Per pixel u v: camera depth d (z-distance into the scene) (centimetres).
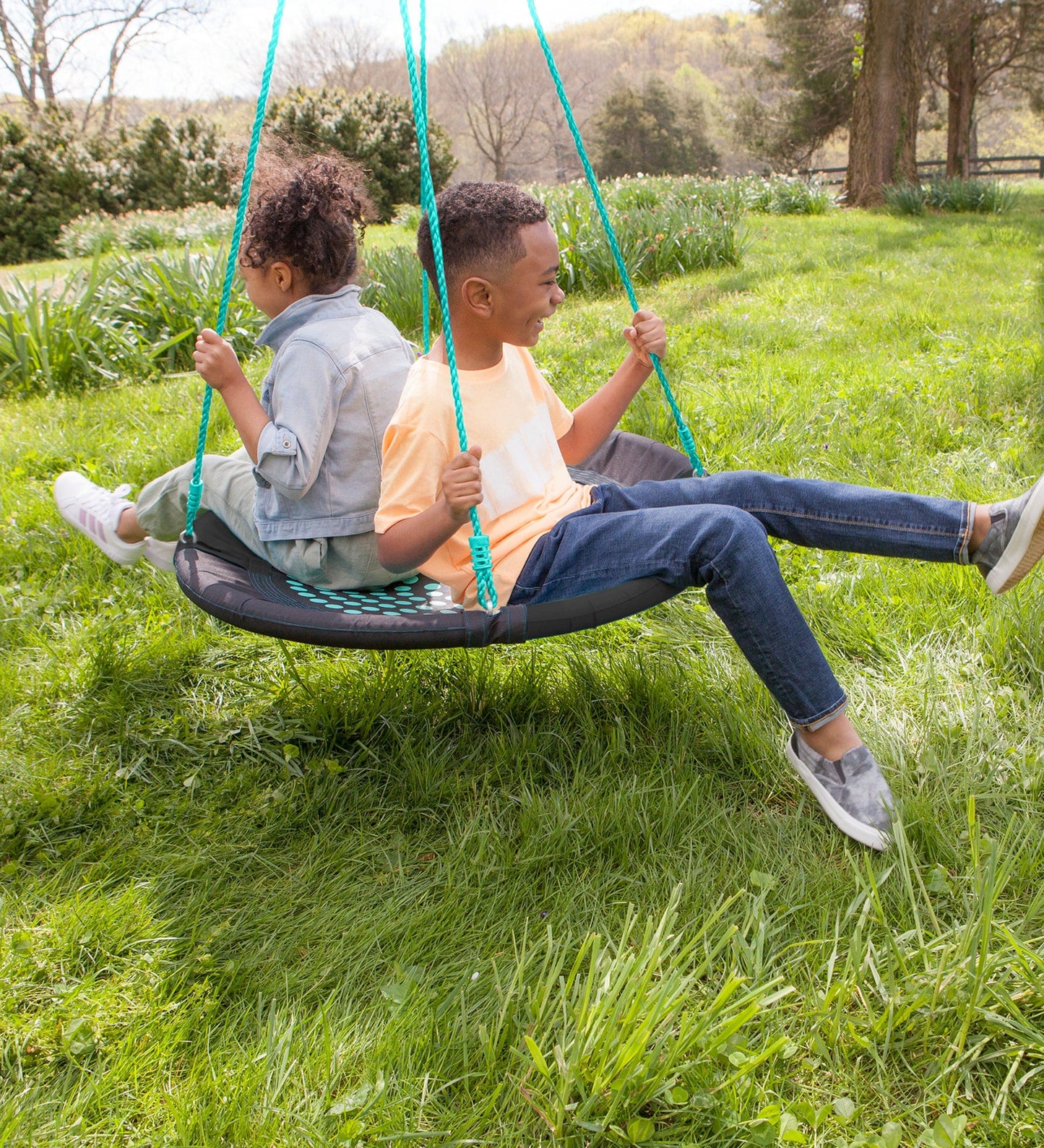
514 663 267
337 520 212
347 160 232
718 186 1129
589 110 4772
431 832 215
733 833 204
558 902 188
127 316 643
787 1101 150
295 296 218
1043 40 2725
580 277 823
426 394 195
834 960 169
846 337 589
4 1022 167
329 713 247
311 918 191
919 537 200
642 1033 143
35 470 430
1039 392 437
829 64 3017
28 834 215
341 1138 143
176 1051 163
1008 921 178
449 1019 165
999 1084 152
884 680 255
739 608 192
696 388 476
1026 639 252
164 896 197
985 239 1047
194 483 213
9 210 1755
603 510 216
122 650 280
